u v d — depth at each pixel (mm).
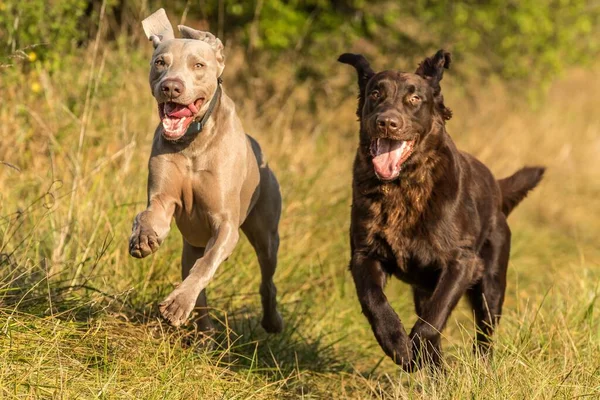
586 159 23969
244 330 10086
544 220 19766
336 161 16422
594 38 23875
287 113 19312
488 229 9938
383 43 22250
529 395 7465
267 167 9430
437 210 8898
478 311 9898
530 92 23734
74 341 7906
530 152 23031
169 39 7922
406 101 8836
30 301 8398
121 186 11406
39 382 7023
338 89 21422
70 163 11625
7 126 12062
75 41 13930
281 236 12898
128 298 9445
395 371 10219
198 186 8172
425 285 9391
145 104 13945
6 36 12867
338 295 12188
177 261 10820
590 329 9211
